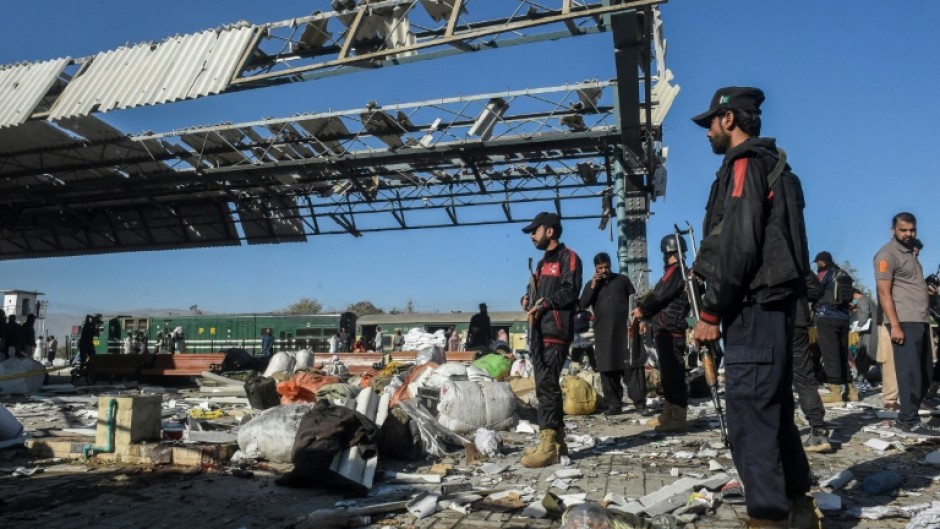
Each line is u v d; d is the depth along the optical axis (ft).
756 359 9.23
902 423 20.59
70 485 15.08
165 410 29.76
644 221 54.60
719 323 9.71
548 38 37.68
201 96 43.14
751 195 9.16
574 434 22.88
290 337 125.18
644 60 43.14
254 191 69.51
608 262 28.43
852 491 13.79
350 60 39.40
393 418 18.61
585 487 14.62
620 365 28.22
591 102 49.52
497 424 23.06
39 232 77.87
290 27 43.88
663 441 20.83
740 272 9.07
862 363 42.47
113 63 48.42
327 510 12.28
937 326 28.55
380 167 62.13
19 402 36.45
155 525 11.96
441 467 16.87
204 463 16.78
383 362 56.95
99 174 61.82
